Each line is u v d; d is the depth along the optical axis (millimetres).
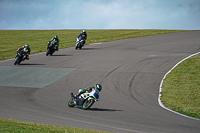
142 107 40781
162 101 45844
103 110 37719
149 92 51250
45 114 33875
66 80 59406
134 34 157375
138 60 79250
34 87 53500
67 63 76750
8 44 128500
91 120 31734
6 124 24734
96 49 102312
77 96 38250
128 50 98000
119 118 33375
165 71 66750
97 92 37812
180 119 34438
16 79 60094
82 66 72625
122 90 51969
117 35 155000
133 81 58594
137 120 32812
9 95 46531
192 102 44938
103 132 25391
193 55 84250
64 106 39562
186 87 53656
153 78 60844
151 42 118812
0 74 64500
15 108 36969
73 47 110375
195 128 30219
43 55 91812
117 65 73188
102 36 152625
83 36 103500
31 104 40031
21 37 161875
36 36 166375
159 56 84688
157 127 29922
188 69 67000
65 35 167875
